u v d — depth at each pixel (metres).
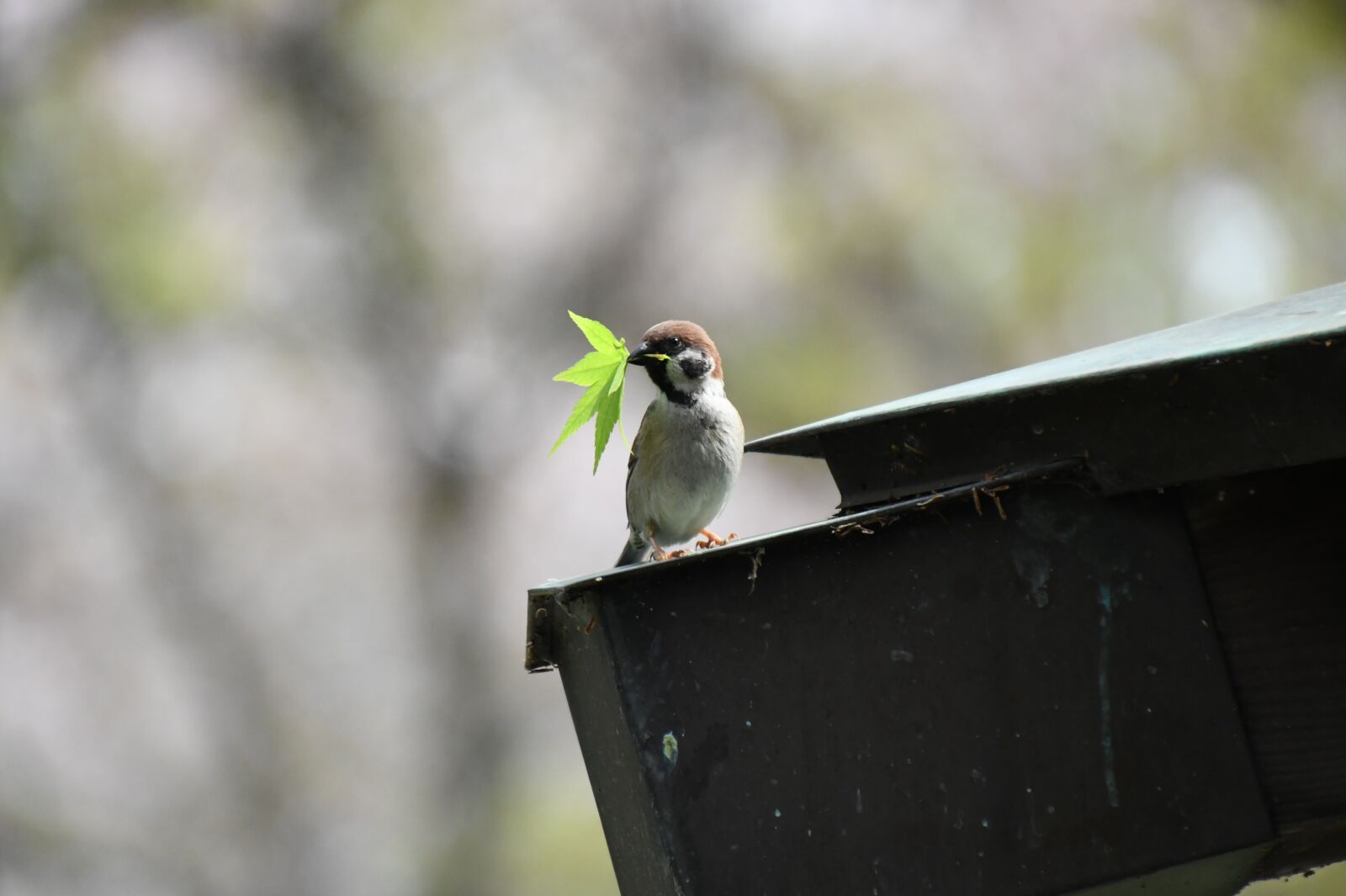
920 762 3.93
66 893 16.50
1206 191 15.56
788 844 3.89
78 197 15.32
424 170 16.92
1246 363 3.58
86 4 15.85
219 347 16.59
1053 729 3.91
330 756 17.38
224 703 17.20
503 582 17.64
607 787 4.42
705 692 3.95
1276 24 15.69
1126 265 15.28
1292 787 3.89
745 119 16.58
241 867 16.92
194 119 16.42
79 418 16.56
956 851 3.88
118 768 17.16
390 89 16.91
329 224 16.75
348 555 17.72
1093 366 3.80
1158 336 4.39
